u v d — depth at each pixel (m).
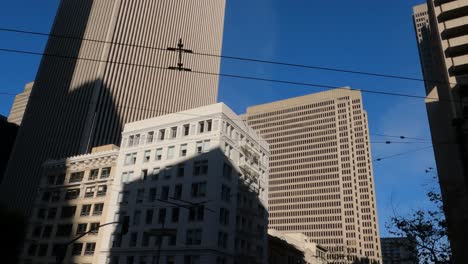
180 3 133.00
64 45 119.25
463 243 33.31
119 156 69.44
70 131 95.56
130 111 103.19
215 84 146.88
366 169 177.88
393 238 38.31
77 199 70.94
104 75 99.38
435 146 54.84
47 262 67.00
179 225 57.31
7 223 43.09
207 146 62.03
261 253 66.75
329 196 178.25
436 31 63.34
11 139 137.50
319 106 199.88
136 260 57.94
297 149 195.62
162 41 120.44
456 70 55.56
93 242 64.25
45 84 116.19
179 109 121.00
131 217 62.25
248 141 70.81
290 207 184.88
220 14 161.25
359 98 192.75
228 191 60.44
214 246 53.75
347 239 166.62
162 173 63.34
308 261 98.50
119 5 108.88
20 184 100.12
